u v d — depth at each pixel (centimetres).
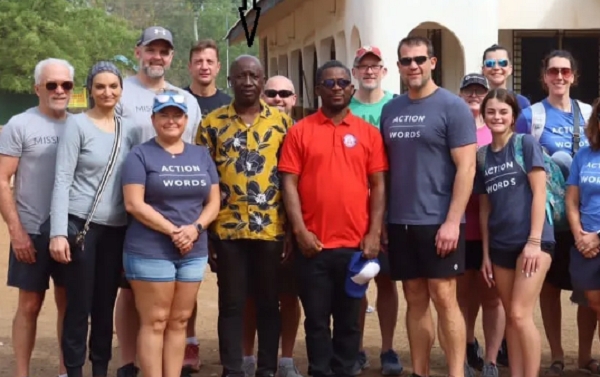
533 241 687
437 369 822
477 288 803
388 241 716
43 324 999
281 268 752
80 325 691
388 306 806
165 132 669
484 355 830
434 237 687
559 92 782
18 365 726
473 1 1634
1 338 943
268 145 707
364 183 696
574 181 729
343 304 703
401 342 916
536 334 698
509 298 712
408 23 1627
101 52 4575
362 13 1645
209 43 810
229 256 707
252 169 702
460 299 789
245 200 701
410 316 726
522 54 1842
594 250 709
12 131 698
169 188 666
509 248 700
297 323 781
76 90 4088
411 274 708
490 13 1647
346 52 1788
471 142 680
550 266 759
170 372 690
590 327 804
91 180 686
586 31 1842
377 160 698
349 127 695
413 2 1625
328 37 1986
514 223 696
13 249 702
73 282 686
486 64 849
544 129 783
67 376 727
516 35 1836
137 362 771
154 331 678
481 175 720
